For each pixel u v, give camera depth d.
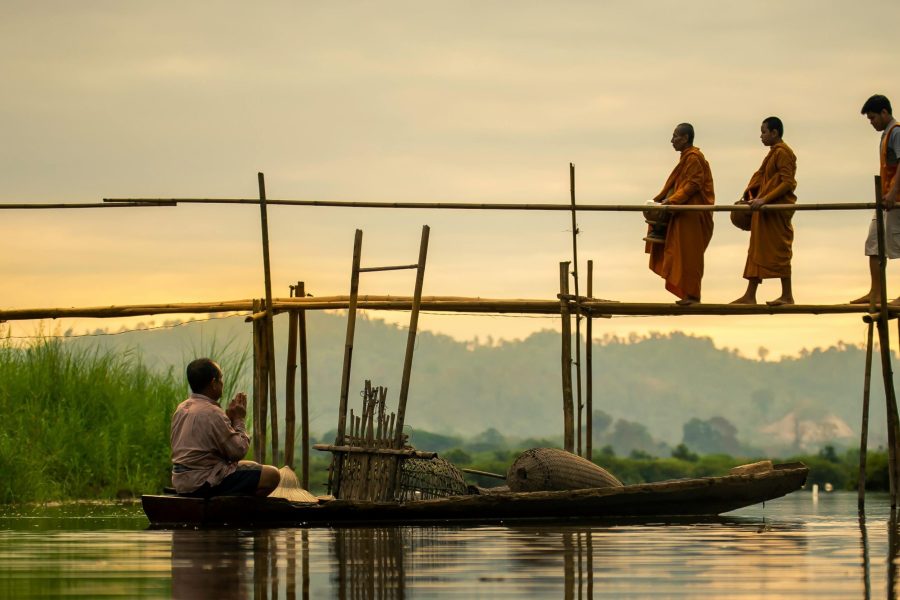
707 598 8.45
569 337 17.70
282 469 15.45
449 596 8.62
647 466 55.03
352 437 16.17
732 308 17.81
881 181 16.95
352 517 14.67
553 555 10.93
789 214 17.72
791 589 8.84
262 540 12.41
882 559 10.59
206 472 14.77
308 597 8.60
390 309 18.17
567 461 16.09
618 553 11.06
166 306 18.50
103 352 25.30
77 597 8.62
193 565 10.28
